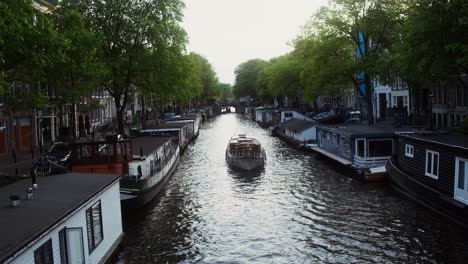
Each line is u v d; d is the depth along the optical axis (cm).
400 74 3741
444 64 2494
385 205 2309
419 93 4447
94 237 1505
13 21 1744
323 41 4206
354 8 4028
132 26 3916
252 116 10356
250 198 2600
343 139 3447
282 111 6562
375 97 6488
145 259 1712
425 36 2486
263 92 10169
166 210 2378
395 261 1639
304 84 5741
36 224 1145
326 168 3450
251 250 1803
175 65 4147
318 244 1836
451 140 2189
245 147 3738
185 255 1753
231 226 2097
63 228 1261
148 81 4241
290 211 2300
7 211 1266
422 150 2300
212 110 13538
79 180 1705
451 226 1945
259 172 3384
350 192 2619
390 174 2647
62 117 4553
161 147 3086
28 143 3978
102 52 3909
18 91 2455
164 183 2892
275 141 5494
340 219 2127
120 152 2270
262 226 2084
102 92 6612
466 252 1680
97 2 3903
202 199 2603
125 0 3934
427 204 2192
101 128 5728
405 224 2005
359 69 4066
